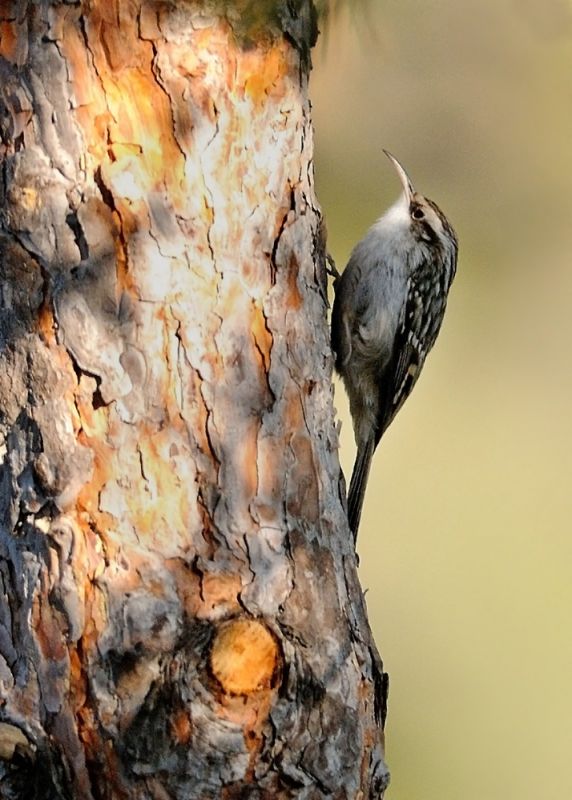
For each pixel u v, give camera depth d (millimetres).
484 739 13125
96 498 6695
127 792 6555
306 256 7441
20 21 6691
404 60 10414
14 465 6785
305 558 7066
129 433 6730
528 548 14008
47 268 6703
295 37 7254
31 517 6738
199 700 6516
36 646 6684
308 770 6770
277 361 7160
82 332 6691
